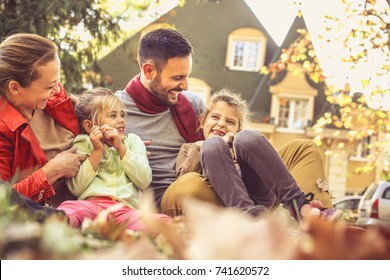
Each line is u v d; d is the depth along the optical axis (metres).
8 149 2.69
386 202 15.93
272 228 0.59
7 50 2.71
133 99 3.45
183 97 3.59
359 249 0.58
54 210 1.82
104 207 2.71
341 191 28.09
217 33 28.56
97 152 2.80
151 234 1.12
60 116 2.88
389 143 24.45
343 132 26.84
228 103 3.30
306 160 3.13
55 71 2.74
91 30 11.63
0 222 0.81
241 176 2.83
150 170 3.00
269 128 27.16
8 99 2.72
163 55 3.36
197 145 3.16
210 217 0.61
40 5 10.60
